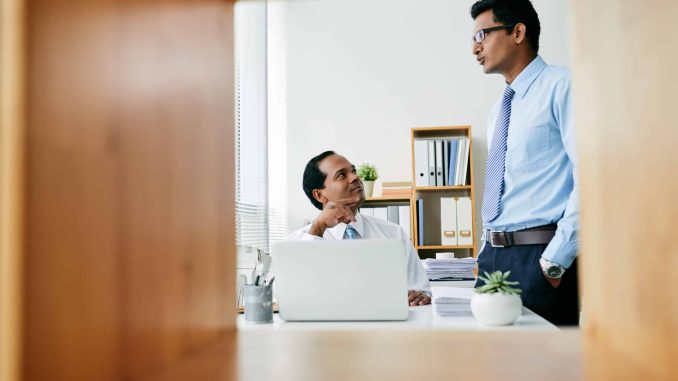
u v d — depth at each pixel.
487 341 0.44
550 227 1.91
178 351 0.40
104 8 0.31
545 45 3.88
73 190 0.28
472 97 4.03
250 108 3.33
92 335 0.29
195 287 0.44
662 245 0.32
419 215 3.68
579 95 0.44
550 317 1.84
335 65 4.18
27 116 0.24
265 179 3.63
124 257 0.33
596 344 0.41
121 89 0.33
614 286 0.39
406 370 0.35
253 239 3.29
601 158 0.40
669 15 0.31
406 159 4.07
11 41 0.24
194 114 0.45
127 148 0.34
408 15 4.14
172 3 0.41
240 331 0.51
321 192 2.35
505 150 2.06
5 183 0.24
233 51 0.55
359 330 0.51
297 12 4.26
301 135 4.18
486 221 2.11
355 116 4.14
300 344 0.45
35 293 0.25
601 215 0.41
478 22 2.08
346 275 1.37
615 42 0.37
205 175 0.47
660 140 0.32
